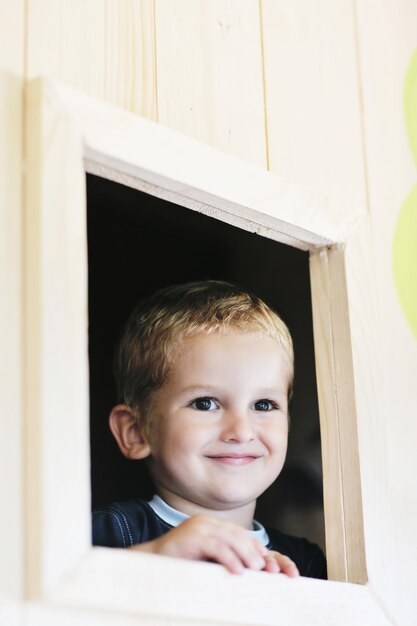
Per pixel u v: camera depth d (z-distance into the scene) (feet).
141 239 5.10
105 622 2.79
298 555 4.73
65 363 2.78
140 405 4.55
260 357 4.44
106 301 5.26
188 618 2.93
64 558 2.65
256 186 3.67
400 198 4.48
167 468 4.37
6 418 2.68
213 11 3.86
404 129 4.64
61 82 3.17
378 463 3.96
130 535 4.19
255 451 4.36
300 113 4.11
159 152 3.30
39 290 2.78
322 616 3.42
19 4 3.10
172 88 3.59
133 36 3.49
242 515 4.50
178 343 4.44
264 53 4.03
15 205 2.85
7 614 2.57
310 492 5.22
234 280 5.37
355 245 4.12
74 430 2.75
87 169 3.22
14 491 2.64
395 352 4.20
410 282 4.39
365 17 4.65
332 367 4.00
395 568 3.92
